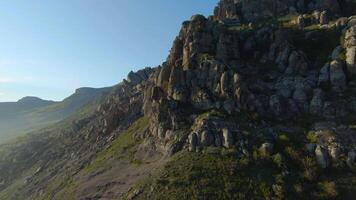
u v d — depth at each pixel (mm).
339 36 127688
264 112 106500
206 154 93625
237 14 174625
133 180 98938
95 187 105062
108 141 148000
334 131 96312
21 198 146000
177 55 133750
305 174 86500
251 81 116000
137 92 182000
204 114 105688
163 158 101375
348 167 87375
